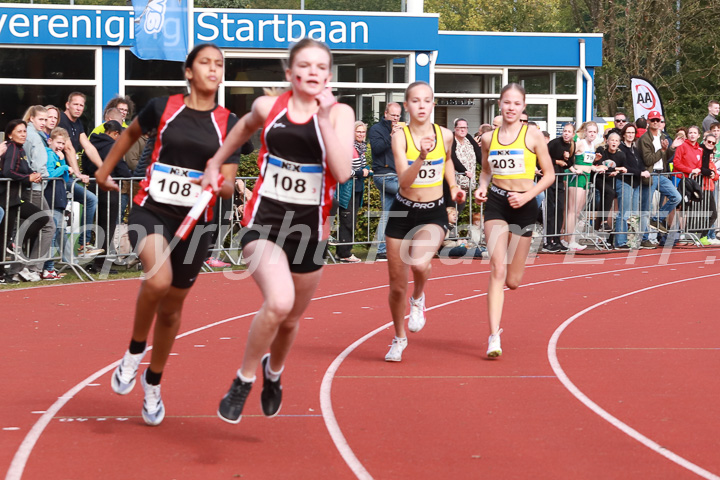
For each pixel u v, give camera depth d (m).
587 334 10.01
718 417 6.66
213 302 12.08
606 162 18.36
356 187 16.50
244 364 5.66
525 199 8.64
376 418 6.60
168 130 5.84
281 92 5.84
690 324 10.62
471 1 60.25
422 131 8.47
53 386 7.44
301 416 6.62
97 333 9.87
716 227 19.98
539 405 7.01
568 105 26.67
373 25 22.08
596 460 5.66
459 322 10.78
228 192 5.90
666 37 41.84
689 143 19.52
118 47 20.94
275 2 22.00
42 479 5.19
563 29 61.75
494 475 5.37
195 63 5.83
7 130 12.77
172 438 6.01
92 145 13.98
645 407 6.95
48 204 13.38
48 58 20.66
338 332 10.08
